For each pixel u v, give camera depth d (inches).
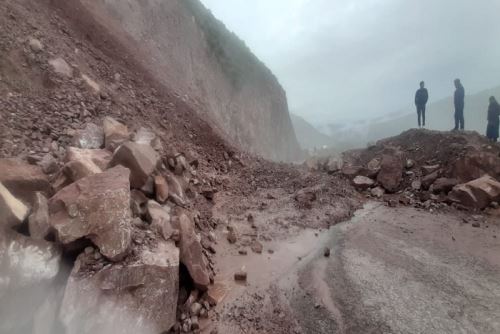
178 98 471.5
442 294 202.5
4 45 265.9
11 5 309.6
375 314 187.0
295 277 223.1
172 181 264.7
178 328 168.9
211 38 1039.0
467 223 302.4
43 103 264.2
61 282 149.3
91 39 412.5
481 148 393.7
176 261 170.2
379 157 437.1
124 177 184.1
